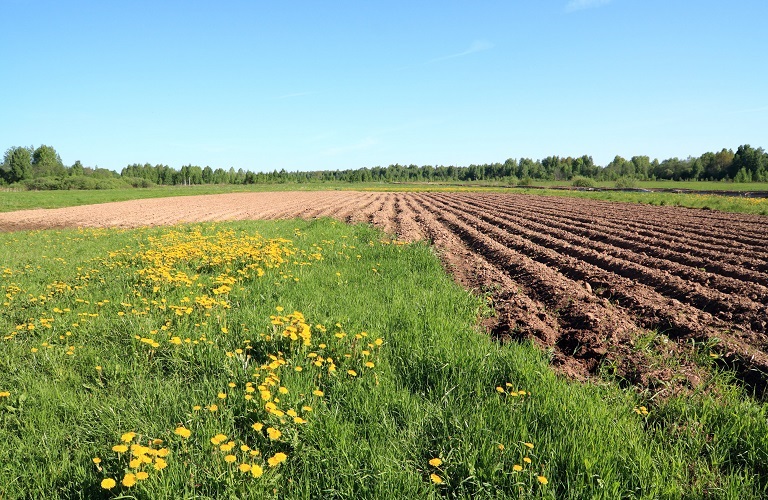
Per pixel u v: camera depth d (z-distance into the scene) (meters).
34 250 12.92
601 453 3.06
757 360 4.58
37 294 7.47
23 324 5.62
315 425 3.44
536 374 4.24
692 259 9.69
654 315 6.20
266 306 6.42
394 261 9.87
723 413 3.64
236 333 5.33
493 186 95.88
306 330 4.76
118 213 30.03
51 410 3.74
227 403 3.74
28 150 109.56
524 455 3.10
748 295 6.95
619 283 7.92
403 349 4.86
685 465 3.10
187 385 4.15
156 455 2.93
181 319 5.84
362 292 7.29
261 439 3.31
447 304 6.62
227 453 3.08
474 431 3.35
